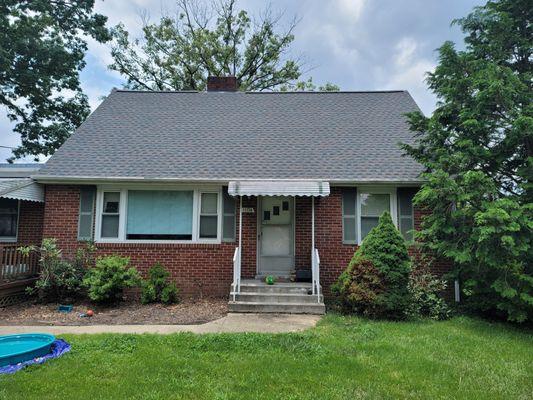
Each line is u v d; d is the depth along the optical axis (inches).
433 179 339.3
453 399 178.1
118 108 572.1
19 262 413.7
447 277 372.5
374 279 338.3
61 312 364.8
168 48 1207.6
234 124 538.9
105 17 1060.5
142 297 399.5
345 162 455.5
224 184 439.5
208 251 439.8
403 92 617.3
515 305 317.1
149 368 207.9
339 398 176.2
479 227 307.4
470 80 353.7
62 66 959.6
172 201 447.2
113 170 436.8
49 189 441.1
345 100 605.0
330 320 332.2
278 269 446.6
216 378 197.2
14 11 860.0
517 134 329.7
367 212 444.8
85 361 216.8
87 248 428.1
